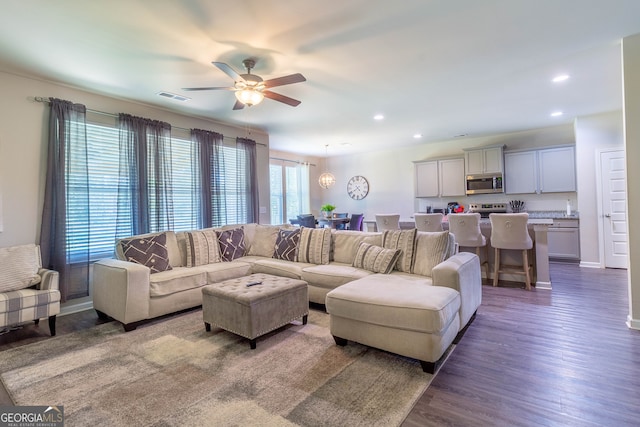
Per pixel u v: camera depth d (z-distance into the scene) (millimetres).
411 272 3354
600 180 5340
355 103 4469
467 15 2404
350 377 2139
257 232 4863
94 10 2244
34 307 2840
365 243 3811
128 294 3027
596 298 3713
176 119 4734
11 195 3281
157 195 4316
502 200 6723
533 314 3234
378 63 3201
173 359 2439
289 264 4000
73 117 3631
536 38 2766
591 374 2109
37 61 3043
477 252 4602
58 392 2020
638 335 2686
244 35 2625
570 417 1700
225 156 5434
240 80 2857
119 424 1710
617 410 1749
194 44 2764
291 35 2645
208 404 1862
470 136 6766
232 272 3961
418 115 5121
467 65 3285
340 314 2553
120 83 3598
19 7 2193
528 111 5004
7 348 2680
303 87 3840
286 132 6234
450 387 2002
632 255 2832
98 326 3191
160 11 2271
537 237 4188
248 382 2094
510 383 2031
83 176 3689
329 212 8133
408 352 2232
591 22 2537
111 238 4000
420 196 7375
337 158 9234
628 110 2807
